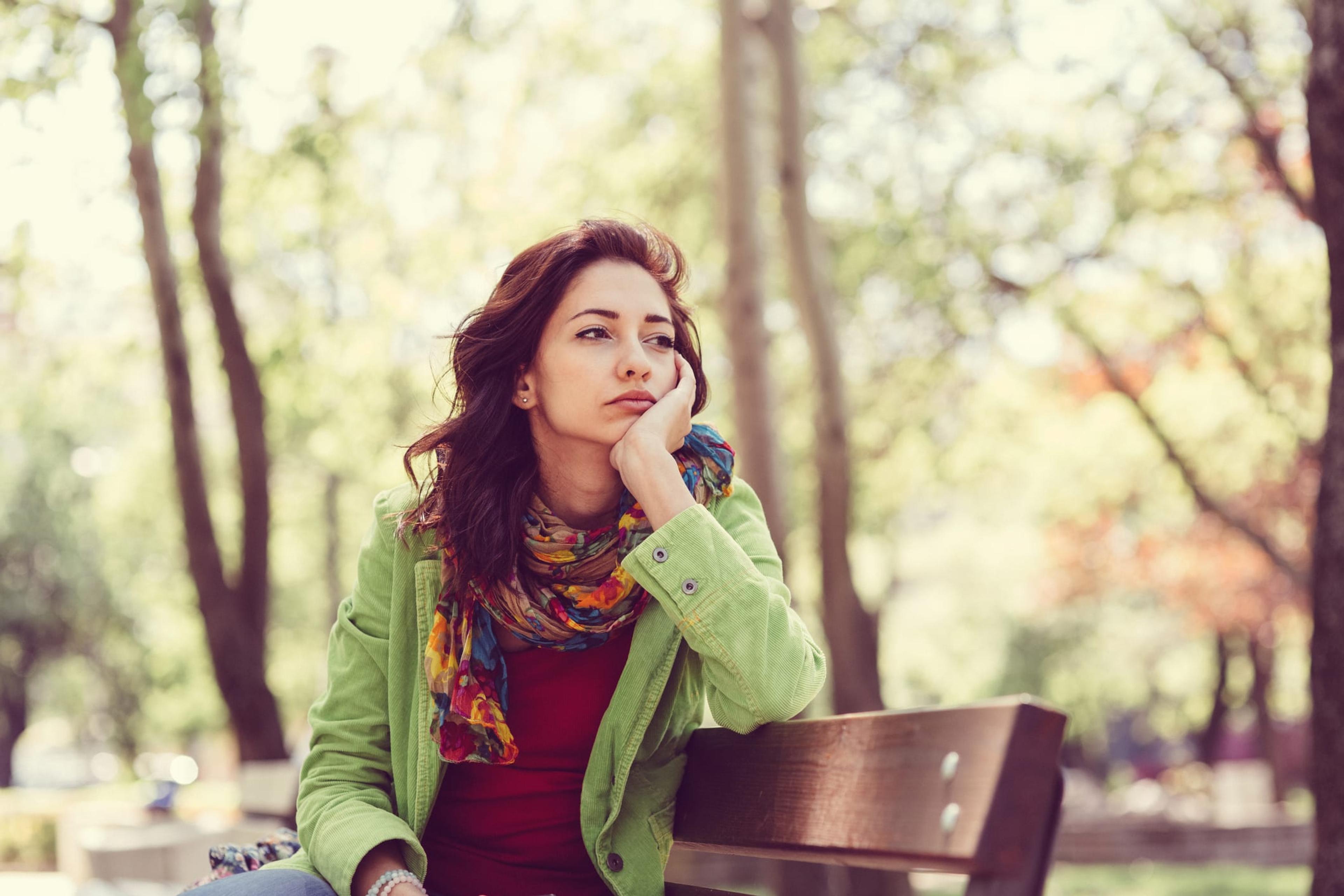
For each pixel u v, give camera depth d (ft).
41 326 39.63
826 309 30.86
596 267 5.65
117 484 74.84
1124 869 54.65
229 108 29.37
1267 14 38.81
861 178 40.55
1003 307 43.06
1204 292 45.70
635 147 40.04
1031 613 85.10
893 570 69.51
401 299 38.09
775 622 5.21
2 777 89.97
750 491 6.07
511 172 38.42
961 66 39.47
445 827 5.82
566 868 5.81
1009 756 3.57
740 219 28.12
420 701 5.66
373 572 5.93
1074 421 55.01
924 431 46.65
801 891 28.96
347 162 34.19
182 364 31.01
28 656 82.43
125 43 27.91
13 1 28.37
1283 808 81.35
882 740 4.33
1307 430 46.73
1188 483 48.42
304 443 40.22
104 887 16.63
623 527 5.47
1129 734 148.36
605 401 5.48
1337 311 12.67
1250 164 41.83
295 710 84.33
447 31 32.68
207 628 31.27
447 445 5.74
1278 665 99.66
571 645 5.56
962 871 3.69
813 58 39.99
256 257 36.06
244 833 22.84
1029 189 42.34
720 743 5.80
